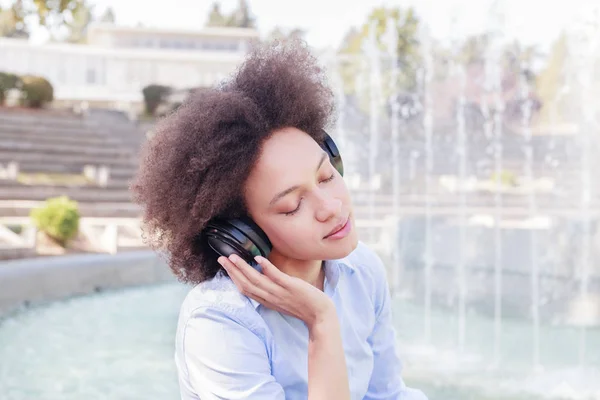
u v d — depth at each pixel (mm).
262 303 1097
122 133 17969
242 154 1049
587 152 12148
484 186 14820
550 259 7203
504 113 19969
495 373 3906
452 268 7430
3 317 5426
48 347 4449
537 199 13023
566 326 5191
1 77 18500
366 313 1264
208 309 1097
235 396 1071
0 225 8602
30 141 15359
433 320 5570
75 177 14086
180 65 29000
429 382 3707
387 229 9336
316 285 1222
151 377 3783
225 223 1093
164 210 1119
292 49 1185
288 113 1090
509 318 5566
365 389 1248
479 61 20344
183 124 1097
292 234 1066
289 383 1140
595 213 9273
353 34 25406
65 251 8672
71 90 26703
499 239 7781
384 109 19047
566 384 3629
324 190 1084
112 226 8758
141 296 6566
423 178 15266
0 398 3352
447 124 18812
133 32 31938
